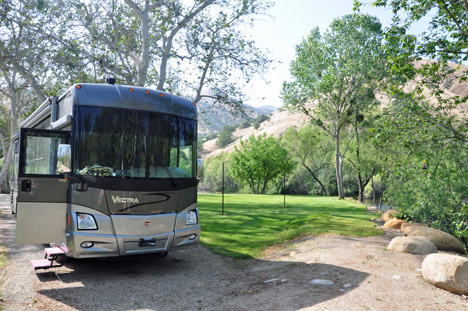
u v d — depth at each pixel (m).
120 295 5.94
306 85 32.84
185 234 7.44
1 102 37.84
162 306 5.46
